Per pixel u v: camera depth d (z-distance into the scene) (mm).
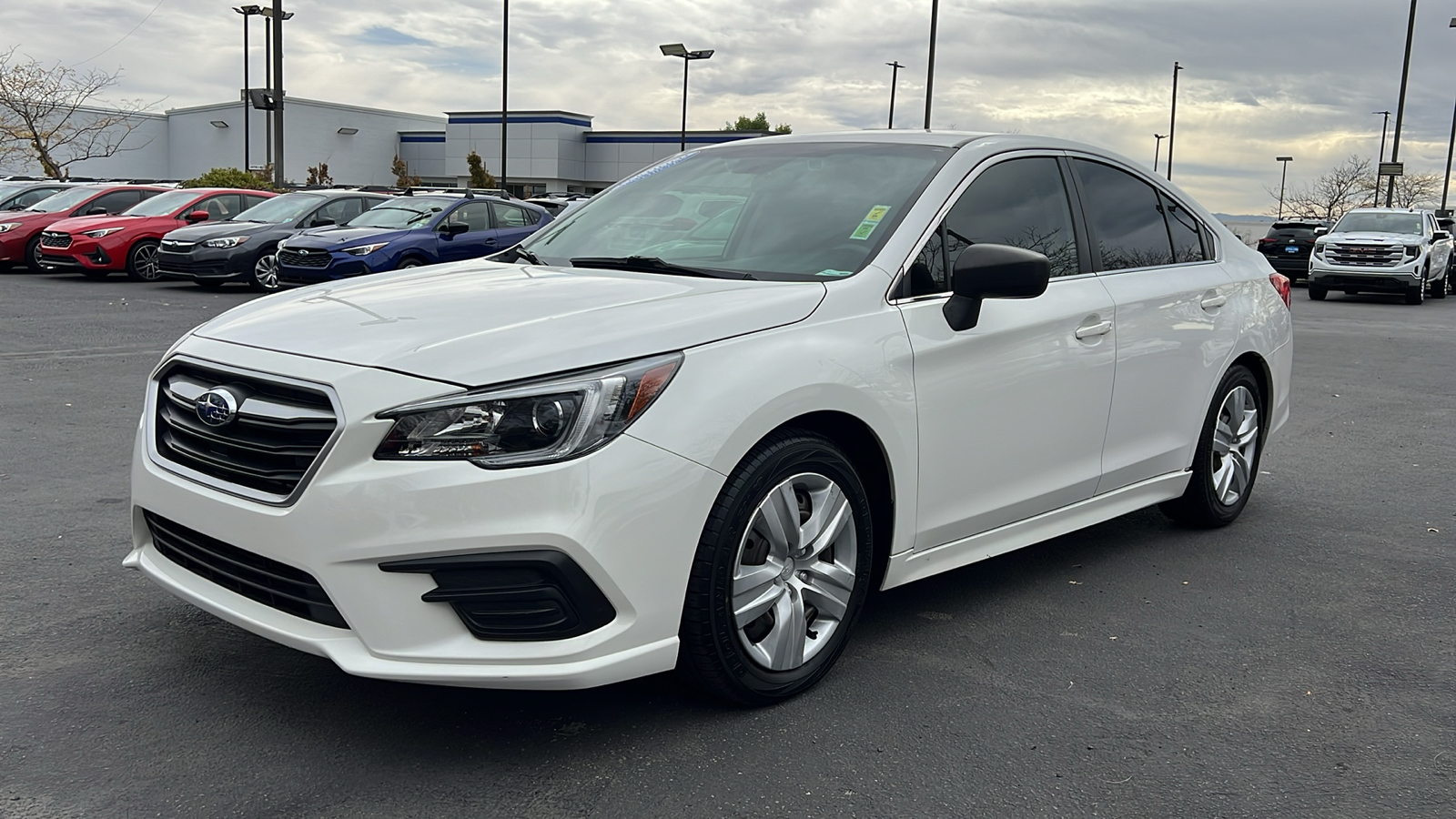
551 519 2643
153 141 62500
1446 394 9672
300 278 14836
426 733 3010
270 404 2773
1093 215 4344
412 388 2656
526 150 59750
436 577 2654
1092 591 4344
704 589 2922
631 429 2748
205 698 3174
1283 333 5359
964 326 3557
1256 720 3250
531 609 2691
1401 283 20859
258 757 2852
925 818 2672
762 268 3562
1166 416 4578
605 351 2795
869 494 3482
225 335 3082
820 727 3117
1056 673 3541
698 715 3158
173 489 2963
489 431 2633
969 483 3678
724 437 2875
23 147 42031
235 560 2854
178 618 3760
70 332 11359
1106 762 2975
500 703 3201
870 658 3621
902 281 3469
